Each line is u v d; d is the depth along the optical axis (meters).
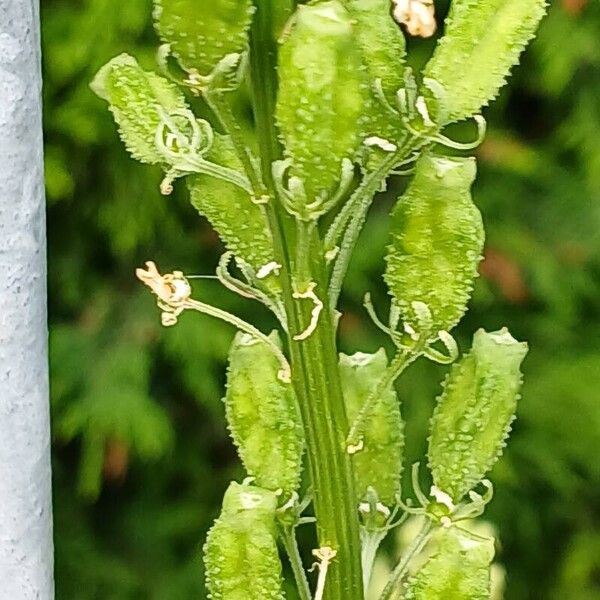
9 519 0.16
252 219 0.16
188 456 0.42
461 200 0.16
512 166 0.41
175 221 0.39
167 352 0.39
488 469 0.16
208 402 0.39
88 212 0.39
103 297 0.40
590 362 0.43
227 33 0.15
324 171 0.15
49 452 0.17
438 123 0.15
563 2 0.40
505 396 0.16
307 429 0.16
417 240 0.16
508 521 0.42
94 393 0.38
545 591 0.45
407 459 0.38
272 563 0.16
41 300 0.16
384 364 0.17
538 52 0.40
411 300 0.16
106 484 0.42
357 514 0.16
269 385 0.17
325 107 0.15
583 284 0.42
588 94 0.42
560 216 0.42
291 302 0.16
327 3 0.15
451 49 0.16
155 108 0.16
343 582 0.16
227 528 0.16
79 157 0.39
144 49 0.37
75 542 0.42
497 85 0.16
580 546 0.44
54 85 0.38
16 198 0.16
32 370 0.16
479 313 0.42
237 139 0.15
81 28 0.37
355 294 0.39
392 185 0.40
